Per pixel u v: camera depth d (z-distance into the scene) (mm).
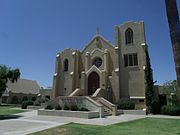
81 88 39250
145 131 15367
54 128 16359
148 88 33844
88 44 43844
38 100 43594
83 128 16484
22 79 86625
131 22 39094
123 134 13953
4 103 72188
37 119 23672
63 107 29750
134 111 31984
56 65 44812
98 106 27625
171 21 8031
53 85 43719
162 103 34719
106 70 38625
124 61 38250
